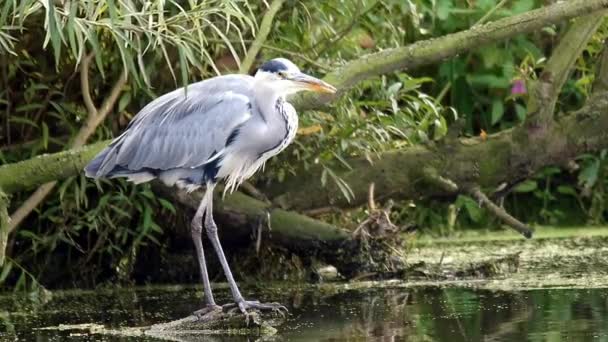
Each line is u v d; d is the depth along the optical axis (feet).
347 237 40.68
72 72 40.14
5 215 35.27
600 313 31.35
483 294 35.76
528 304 33.32
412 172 41.19
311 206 41.57
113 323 33.27
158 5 32.60
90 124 38.45
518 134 41.06
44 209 40.57
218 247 34.96
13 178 35.55
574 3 36.47
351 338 29.27
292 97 37.76
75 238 41.27
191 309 35.40
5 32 36.40
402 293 36.94
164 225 41.47
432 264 41.55
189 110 34.65
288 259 41.86
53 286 41.09
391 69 37.76
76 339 30.78
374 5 41.29
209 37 39.47
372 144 41.29
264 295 37.58
